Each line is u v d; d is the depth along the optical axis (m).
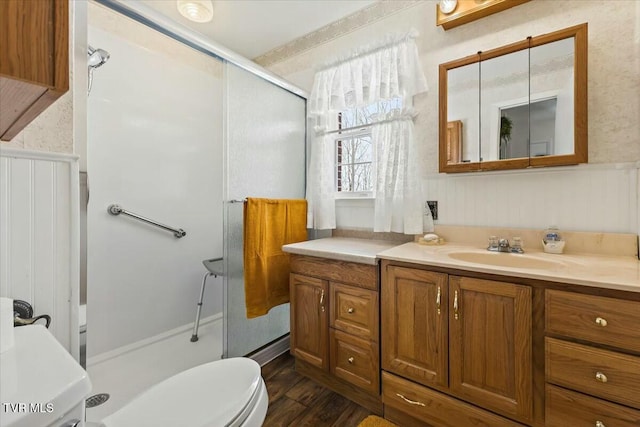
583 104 1.34
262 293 1.83
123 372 1.81
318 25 2.29
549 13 1.47
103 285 1.96
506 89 1.53
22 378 0.47
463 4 1.64
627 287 0.89
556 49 1.41
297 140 2.28
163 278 2.28
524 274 1.06
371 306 1.45
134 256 2.12
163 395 0.82
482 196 1.67
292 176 2.23
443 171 1.70
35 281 0.74
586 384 0.96
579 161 1.35
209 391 0.83
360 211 2.13
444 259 1.29
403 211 1.82
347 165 2.22
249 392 0.80
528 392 1.07
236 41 2.50
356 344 1.50
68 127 0.80
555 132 1.41
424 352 1.29
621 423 0.91
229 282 1.81
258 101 1.96
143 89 2.13
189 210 2.44
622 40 1.31
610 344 0.92
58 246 0.77
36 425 0.40
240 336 1.88
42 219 0.75
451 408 1.23
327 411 1.50
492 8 1.57
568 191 1.44
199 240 2.52
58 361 0.52
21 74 0.41
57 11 0.45
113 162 1.99
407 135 1.82
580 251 1.40
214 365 0.96
